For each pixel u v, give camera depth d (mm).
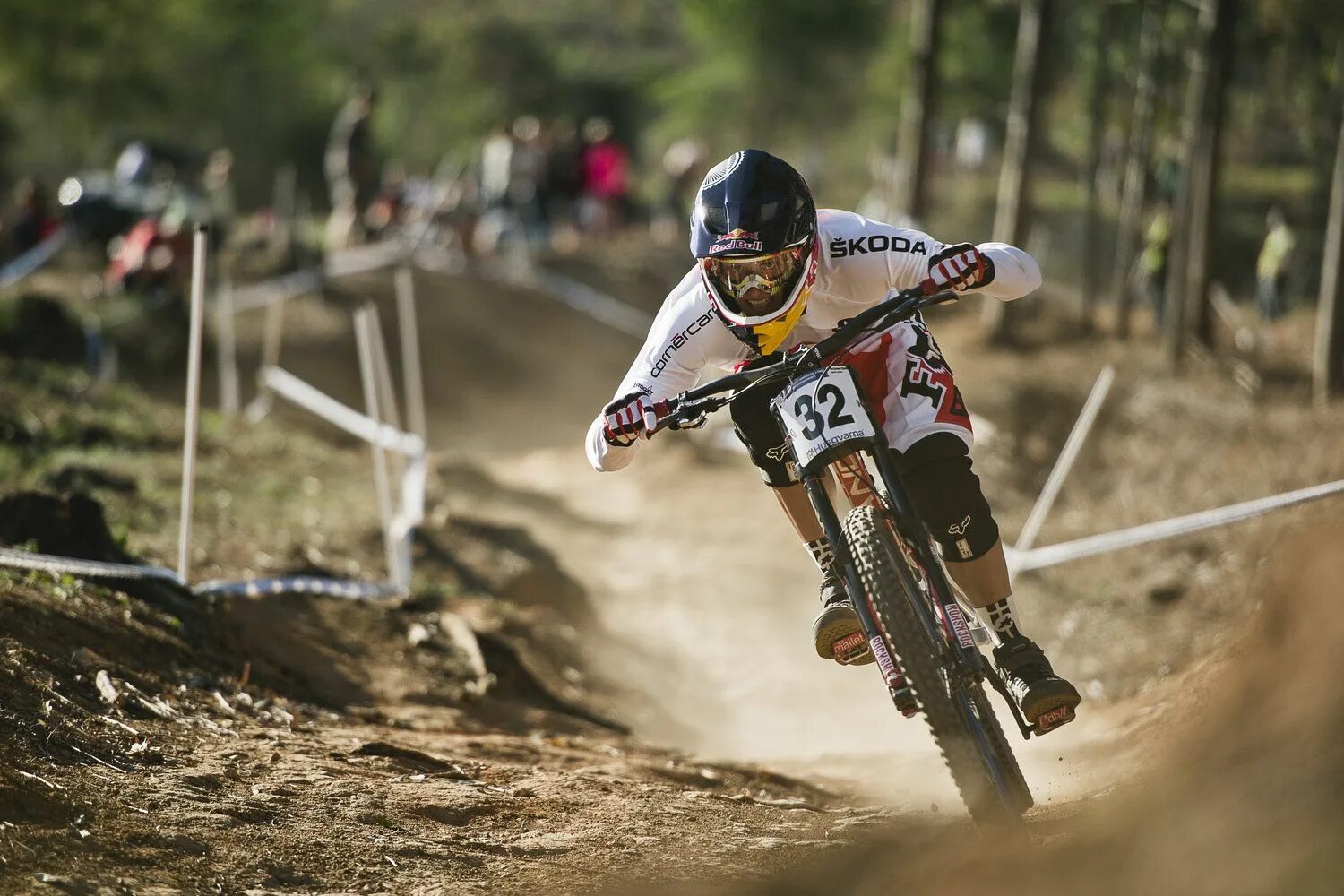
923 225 70500
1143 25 65938
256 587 22031
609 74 185625
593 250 84188
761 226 12000
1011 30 110625
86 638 16297
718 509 44406
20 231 65250
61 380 41438
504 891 10703
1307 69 55438
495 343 72375
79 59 117438
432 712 19484
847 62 147625
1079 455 44781
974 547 12797
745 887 10969
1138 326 72625
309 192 154625
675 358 13398
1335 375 46219
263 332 61500
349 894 10484
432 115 177000
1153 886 9633
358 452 46125
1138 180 68250
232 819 11484
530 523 40875
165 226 59062
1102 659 28141
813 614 34531
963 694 11281
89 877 9844
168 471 33031
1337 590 12070
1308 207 82375
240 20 138875
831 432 11984
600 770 16203
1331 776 9602
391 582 26594
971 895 10367
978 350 66062
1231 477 37500
